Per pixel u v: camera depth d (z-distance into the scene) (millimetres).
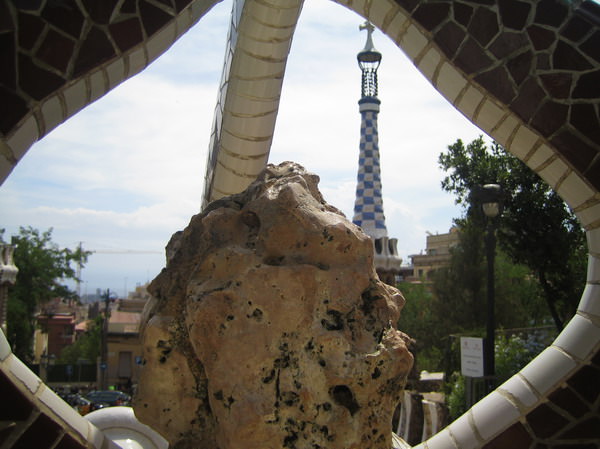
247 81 4516
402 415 13227
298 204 2490
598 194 3271
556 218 11969
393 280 22078
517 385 3289
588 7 3283
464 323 18156
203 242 2652
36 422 2799
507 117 3375
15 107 2861
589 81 3266
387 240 22172
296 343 2367
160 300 2658
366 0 3566
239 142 4828
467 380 8523
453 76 3447
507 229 12477
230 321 2381
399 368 2434
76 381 35375
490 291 8664
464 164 13422
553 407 3213
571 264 12305
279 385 2330
